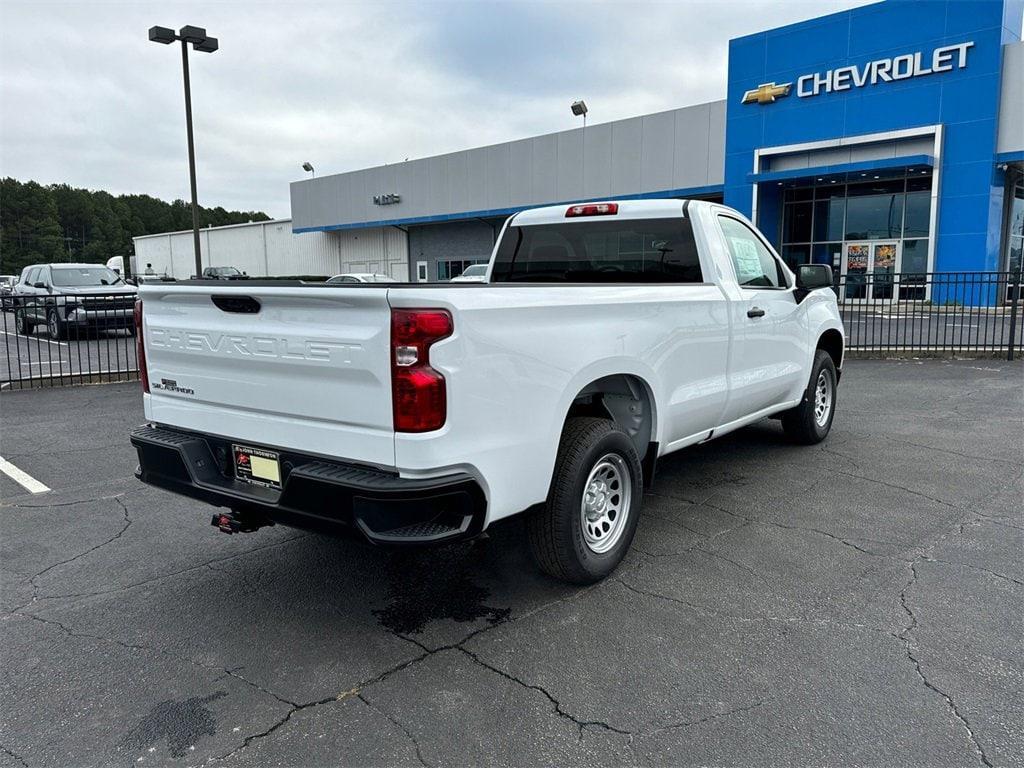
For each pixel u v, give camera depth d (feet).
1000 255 79.05
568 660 10.11
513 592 12.30
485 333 9.78
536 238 18.12
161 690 9.57
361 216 137.69
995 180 73.61
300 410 10.39
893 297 43.11
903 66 76.33
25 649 10.66
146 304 12.57
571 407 13.24
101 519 16.31
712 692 9.29
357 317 9.54
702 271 15.72
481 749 8.29
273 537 15.12
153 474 12.32
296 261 157.17
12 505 17.33
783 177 83.41
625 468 12.71
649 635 10.73
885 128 78.28
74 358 45.52
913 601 11.58
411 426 9.25
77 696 9.46
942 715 8.68
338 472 9.79
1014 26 73.41
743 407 17.16
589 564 12.06
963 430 23.11
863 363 39.50
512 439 10.30
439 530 9.55
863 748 8.14
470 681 9.66
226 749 8.36
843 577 12.52
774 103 85.76
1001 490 17.04
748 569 12.93
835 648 10.24
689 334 14.34
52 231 416.46
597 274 17.33
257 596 12.34
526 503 10.75
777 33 84.58
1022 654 9.99
